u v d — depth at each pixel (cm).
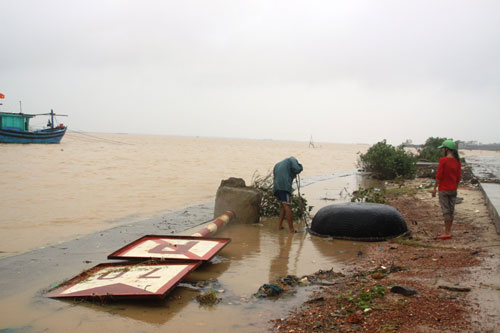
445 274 550
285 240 846
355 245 796
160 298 484
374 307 447
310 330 410
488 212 1037
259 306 484
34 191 1465
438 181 809
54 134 5584
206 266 652
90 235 853
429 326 390
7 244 791
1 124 4947
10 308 474
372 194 1380
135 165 2733
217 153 5269
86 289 512
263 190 1173
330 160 4803
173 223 985
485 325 384
